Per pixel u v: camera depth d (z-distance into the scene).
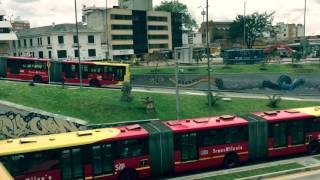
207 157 23.72
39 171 19.81
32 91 37.50
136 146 21.98
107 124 31.16
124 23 100.88
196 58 78.56
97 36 84.69
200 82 50.22
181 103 40.47
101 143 21.11
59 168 20.19
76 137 21.27
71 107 35.25
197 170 24.50
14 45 86.38
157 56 90.12
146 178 23.17
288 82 50.53
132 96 39.19
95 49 84.56
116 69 47.44
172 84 51.00
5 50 80.06
